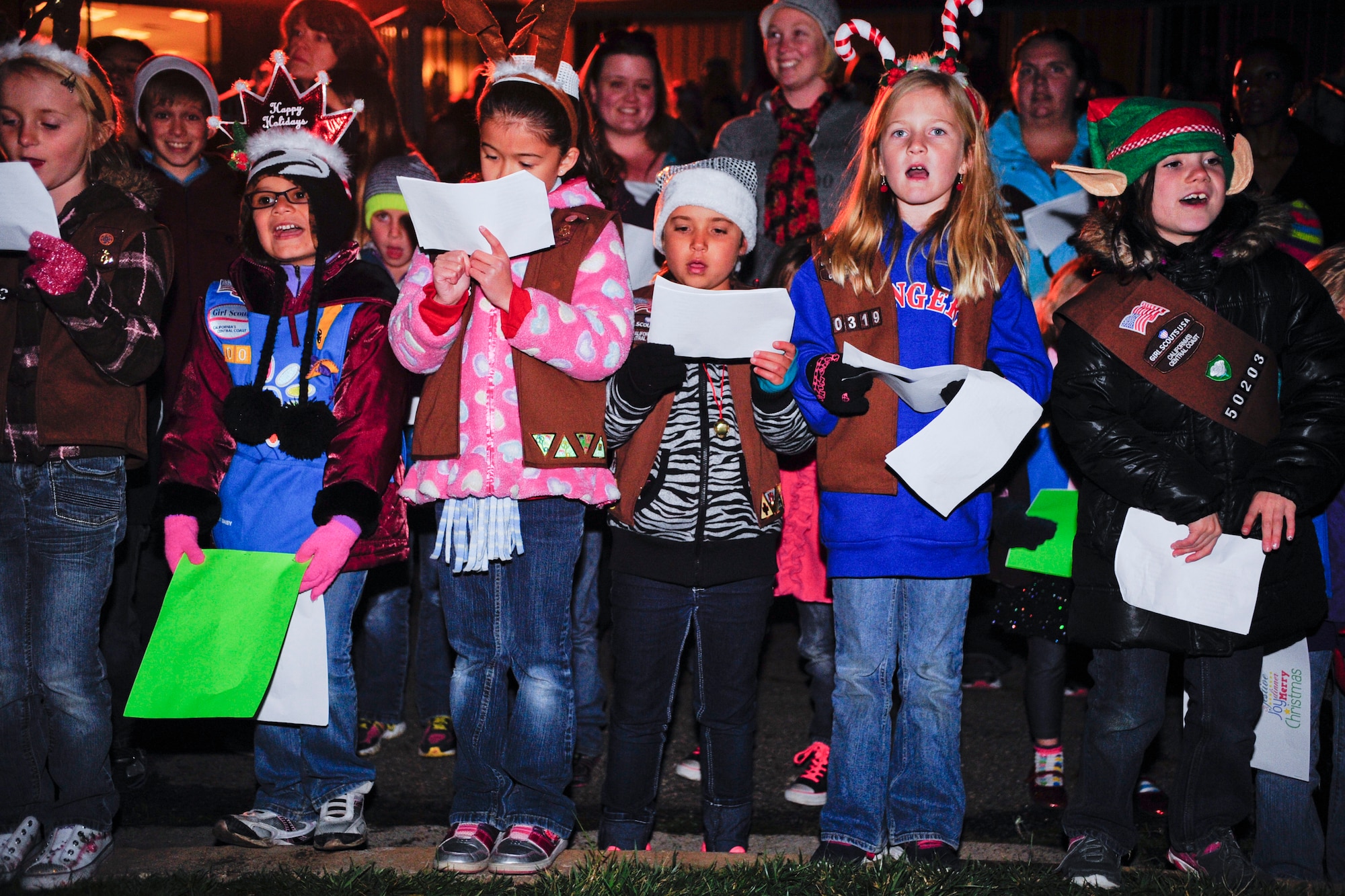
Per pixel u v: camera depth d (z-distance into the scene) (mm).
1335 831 3494
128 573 4465
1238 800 3332
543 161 3381
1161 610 3217
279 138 3602
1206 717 3340
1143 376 3273
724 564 3457
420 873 3266
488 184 3090
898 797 3459
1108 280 3381
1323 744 4328
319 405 3477
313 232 3609
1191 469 3211
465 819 3439
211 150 5117
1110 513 3324
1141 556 3260
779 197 5008
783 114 5129
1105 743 3367
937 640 3408
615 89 5230
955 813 3412
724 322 3250
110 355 3314
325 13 5078
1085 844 3340
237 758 4879
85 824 3412
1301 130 5344
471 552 3299
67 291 3172
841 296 3471
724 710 3551
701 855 3455
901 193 3398
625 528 3510
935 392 3219
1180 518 3201
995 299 3453
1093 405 3299
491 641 3461
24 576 3398
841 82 5168
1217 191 3277
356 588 3648
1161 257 3283
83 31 9258
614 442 3430
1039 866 3518
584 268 3402
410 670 6207
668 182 3650
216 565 3436
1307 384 3258
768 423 3398
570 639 3506
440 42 9234
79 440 3334
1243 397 3242
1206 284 3275
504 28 5180
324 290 3600
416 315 3250
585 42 10539
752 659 3545
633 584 3492
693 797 4582
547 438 3291
